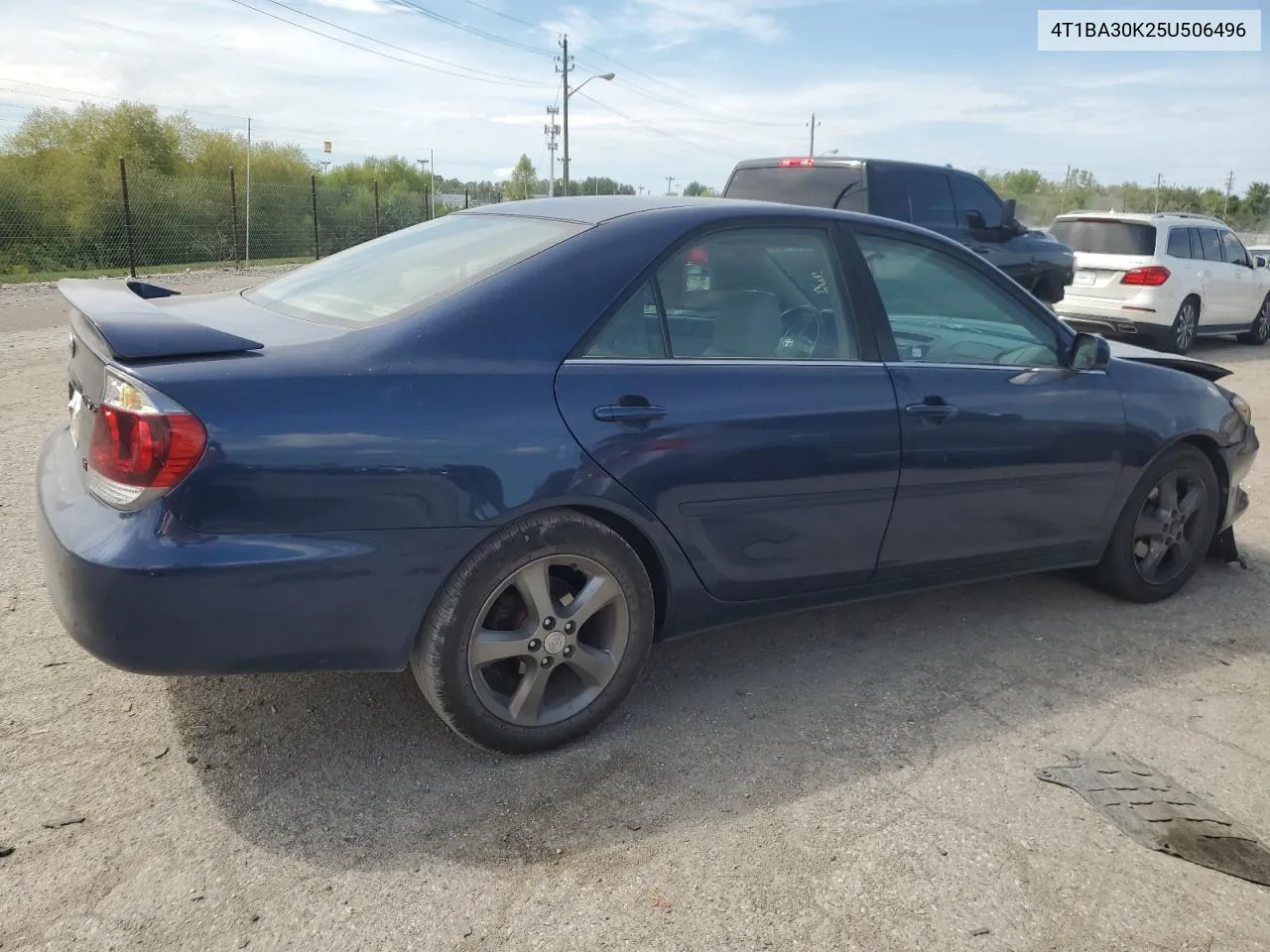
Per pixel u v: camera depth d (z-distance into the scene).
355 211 29.53
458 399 2.60
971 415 3.51
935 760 2.96
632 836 2.54
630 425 2.83
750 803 2.71
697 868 2.43
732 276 3.17
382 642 2.60
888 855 2.51
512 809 2.64
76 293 2.99
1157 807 2.76
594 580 2.88
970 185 9.74
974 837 2.59
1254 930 2.30
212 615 2.38
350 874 2.37
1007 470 3.64
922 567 3.59
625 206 3.26
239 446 2.36
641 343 2.95
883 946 2.19
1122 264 11.72
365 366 2.55
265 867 2.38
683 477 2.93
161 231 23.50
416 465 2.53
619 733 3.06
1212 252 12.66
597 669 2.95
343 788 2.70
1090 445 3.85
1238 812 2.77
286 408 2.42
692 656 3.63
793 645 3.76
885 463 3.31
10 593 3.81
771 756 2.95
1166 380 4.16
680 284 3.06
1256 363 11.99
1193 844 2.60
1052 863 2.50
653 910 2.28
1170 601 4.34
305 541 2.44
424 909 2.26
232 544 2.38
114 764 2.76
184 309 3.18
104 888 2.28
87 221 21.80
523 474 2.66
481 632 2.73
